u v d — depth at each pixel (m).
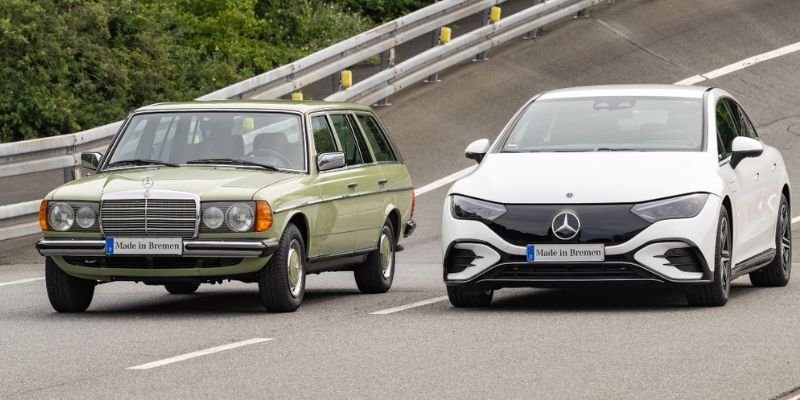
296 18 60.38
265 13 60.09
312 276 30.77
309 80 47.19
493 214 21.55
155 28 52.28
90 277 22.72
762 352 17.19
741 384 15.09
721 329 19.28
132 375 16.16
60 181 39.44
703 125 23.44
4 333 20.23
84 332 20.28
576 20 62.41
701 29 60.69
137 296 26.52
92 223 22.48
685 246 21.16
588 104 24.27
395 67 51.56
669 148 22.89
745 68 55.56
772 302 22.69
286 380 15.64
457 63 55.72
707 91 24.73
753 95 52.66
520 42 59.62
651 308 22.09
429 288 27.19
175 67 52.06
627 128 23.47
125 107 49.09
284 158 24.11
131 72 49.66
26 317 22.52
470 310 22.38
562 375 15.75
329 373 16.09
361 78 55.09
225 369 16.48
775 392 14.64
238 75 54.78
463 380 15.51
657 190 21.38
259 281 22.52
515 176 22.03
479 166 22.95
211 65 54.22
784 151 46.03
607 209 21.22
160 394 14.86
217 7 56.53
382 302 24.33
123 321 21.72
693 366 16.25
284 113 24.75
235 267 22.28
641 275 21.11
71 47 48.06
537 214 21.34
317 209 23.84
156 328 20.67
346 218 25.08
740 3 64.56
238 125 24.55
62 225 22.62
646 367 16.22
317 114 25.28
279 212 22.44
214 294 27.02
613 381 15.33
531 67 56.00
